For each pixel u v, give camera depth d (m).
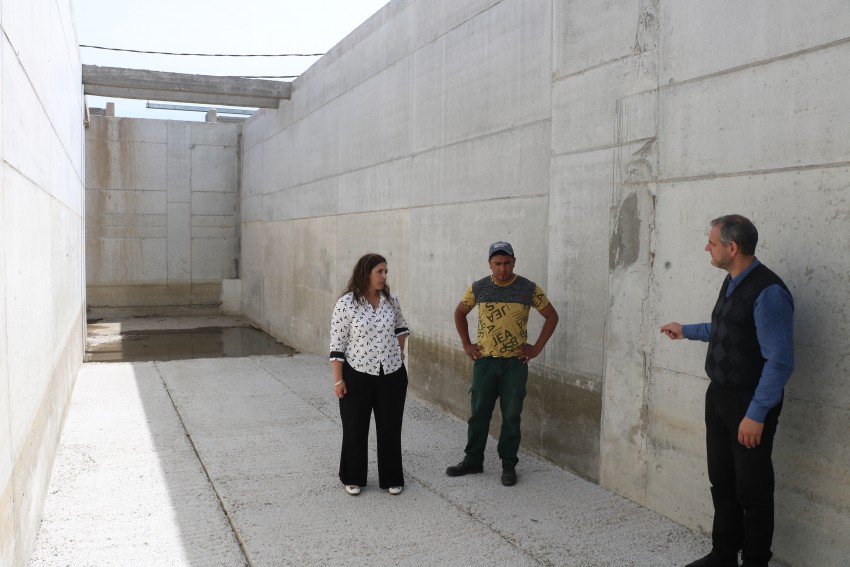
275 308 13.02
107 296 15.37
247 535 3.76
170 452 5.25
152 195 15.52
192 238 15.87
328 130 9.82
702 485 3.75
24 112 3.63
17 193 3.38
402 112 7.40
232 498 4.30
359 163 8.66
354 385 4.30
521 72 5.34
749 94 3.45
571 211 4.78
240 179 16.03
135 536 3.76
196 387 7.60
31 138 3.93
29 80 3.84
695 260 3.78
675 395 3.91
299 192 11.34
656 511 4.07
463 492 4.42
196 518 4.02
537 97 5.14
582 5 4.64
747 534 3.04
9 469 2.98
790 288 3.26
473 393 4.67
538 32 5.13
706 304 3.72
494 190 5.71
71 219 7.38
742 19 3.49
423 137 6.93
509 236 5.51
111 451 5.25
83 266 10.47
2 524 2.80
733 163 3.55
